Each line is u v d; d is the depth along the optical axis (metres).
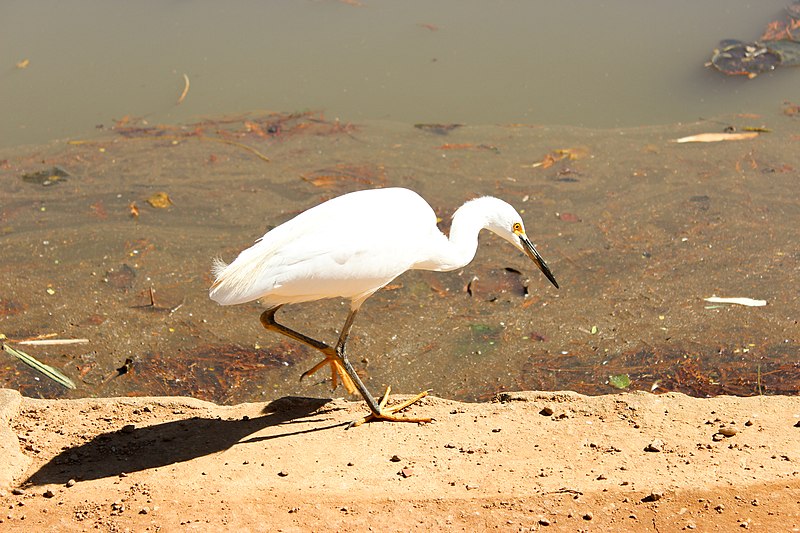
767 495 5.49
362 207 7.05
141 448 6.52
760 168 12.46
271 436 6.72
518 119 14.05
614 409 6.86
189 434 6.77
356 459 6.22
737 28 16.16
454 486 5.77
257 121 14.09
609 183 12.25
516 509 5.47
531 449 6.29
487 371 8.73
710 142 13.18
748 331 9.13
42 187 12.32
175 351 9.06
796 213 11.37
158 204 11.88
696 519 5.29
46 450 6.50
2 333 9.27
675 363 8.70
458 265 7.95
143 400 7.36
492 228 8.39
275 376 8.70
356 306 7.23
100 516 5.48
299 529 5.29
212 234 11.20
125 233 11.20
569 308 9.70
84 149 13.33
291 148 13.34
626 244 10.84
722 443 6.22
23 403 7.21
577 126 13.83
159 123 14.05
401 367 8.83
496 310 9.71
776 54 15.16
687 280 10.09
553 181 12.32
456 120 14.09
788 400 6.89
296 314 9.71
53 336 9.26
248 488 5.78
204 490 5.77
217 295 6.54
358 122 14.05
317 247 6.66
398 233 7.08
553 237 11.04
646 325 9.34
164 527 5.32
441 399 7.40
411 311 9.72
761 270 10.20
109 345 9.13
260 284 6.50
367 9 17.50
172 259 10.68
